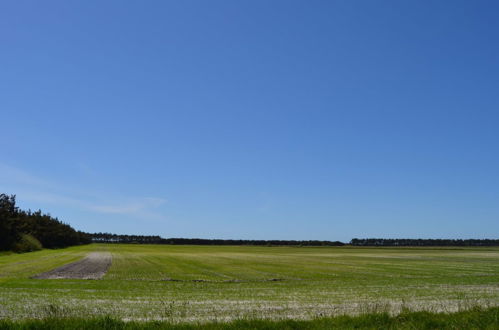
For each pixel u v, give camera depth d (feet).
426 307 63.16
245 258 287.28
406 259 286.46
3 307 60.44
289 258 295.89
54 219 553.23
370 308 59.98
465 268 192.24
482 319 43.80
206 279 130.62
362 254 388.37
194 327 40.52
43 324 39.96
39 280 113.50
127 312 56.49
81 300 70.90
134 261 229.25
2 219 313.32
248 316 53.42
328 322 43.11
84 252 351.25
